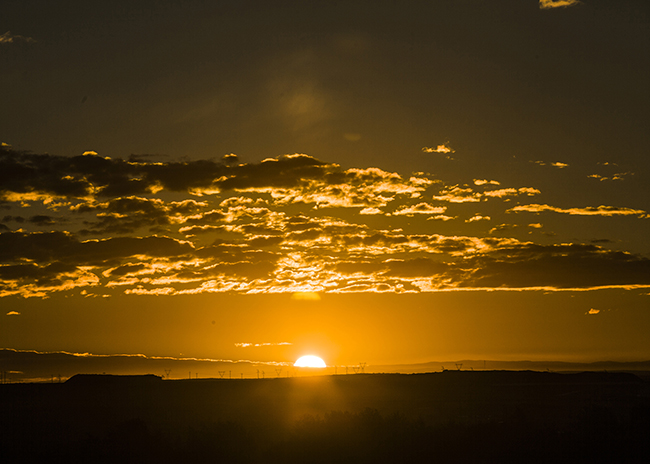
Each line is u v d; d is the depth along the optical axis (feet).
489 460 296.10
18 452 348.38
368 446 338.34
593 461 288.30
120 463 327.26
